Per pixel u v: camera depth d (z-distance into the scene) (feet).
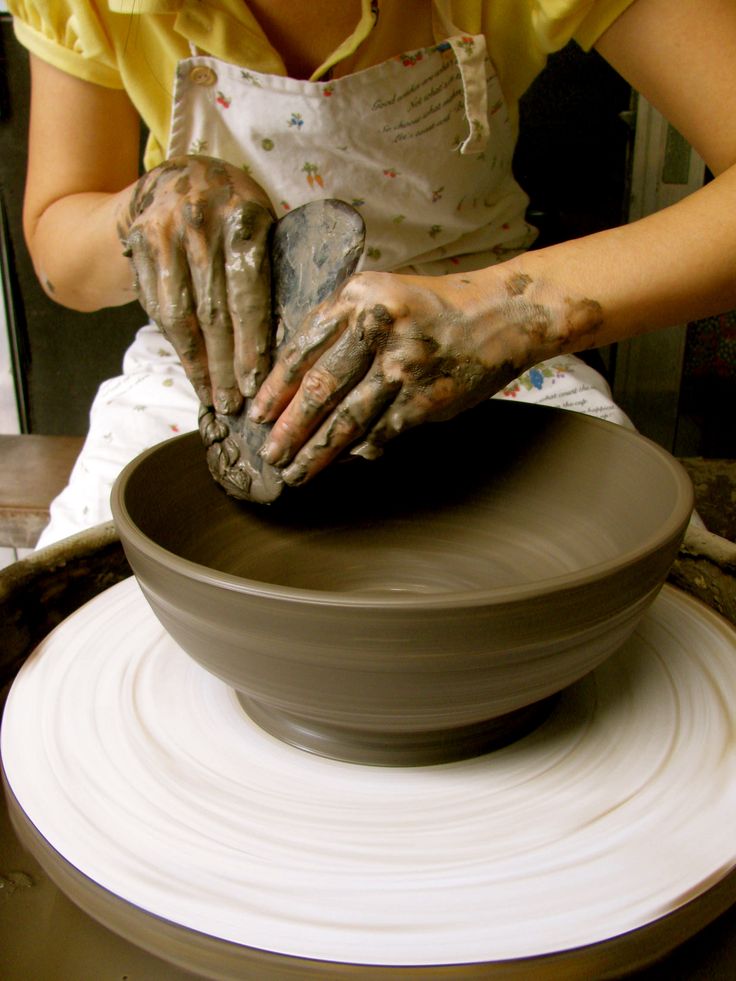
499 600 1.73
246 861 1.85
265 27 3.87
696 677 2.43
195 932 1.69
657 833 1.90
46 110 4.55
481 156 4.33
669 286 2.81
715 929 1.85
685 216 2.95
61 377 7.63
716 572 2.87
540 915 1.71
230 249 2.55
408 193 4.30
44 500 5.14
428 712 1.88
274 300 2.56
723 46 3.47
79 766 2.15
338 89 3.91
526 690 1.91
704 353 6.68
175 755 2.18
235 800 2.03
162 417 4.12
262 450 2.55
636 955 1.68
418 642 1.74
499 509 2.91
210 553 2.72
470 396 2.53
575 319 2.66
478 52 3.67
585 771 2.09
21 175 6.95
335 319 2.34
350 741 2.11
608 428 2.68
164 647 2.60
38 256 4.56
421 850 1.87
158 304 2.67
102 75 4.42
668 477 2.39
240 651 1.89
